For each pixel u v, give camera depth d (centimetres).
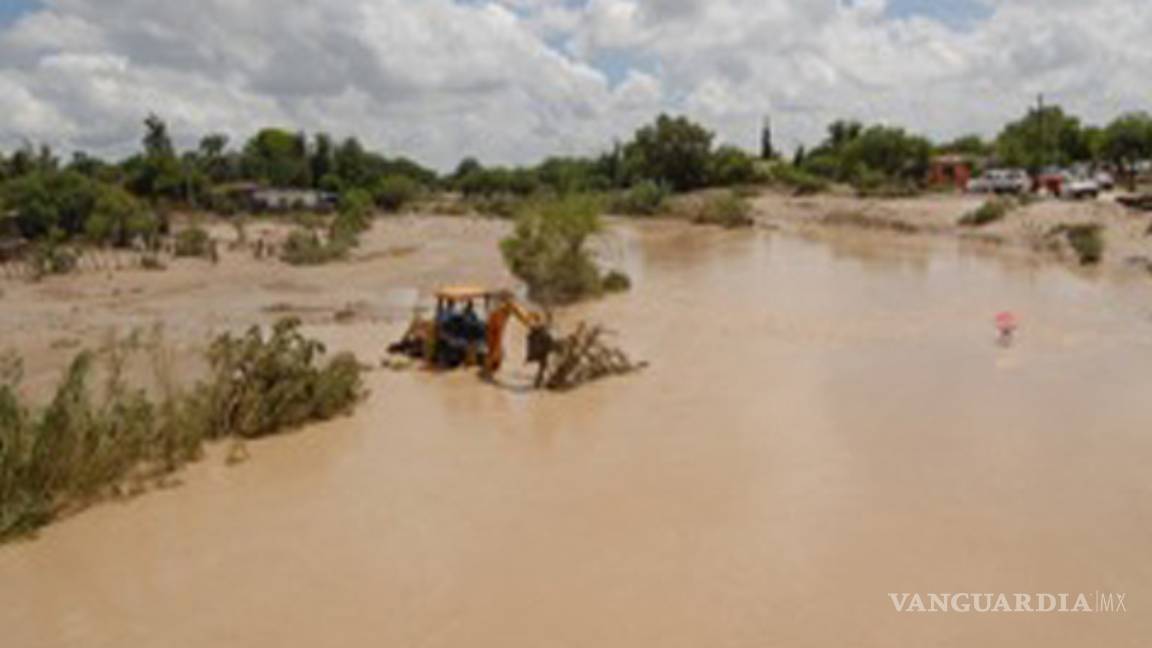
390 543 952
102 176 7800
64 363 1884
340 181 9544
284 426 1368
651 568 878
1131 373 1602
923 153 8012
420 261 3931
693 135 8700
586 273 2709
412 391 1602
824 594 819
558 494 1080
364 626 785
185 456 1220
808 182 7575
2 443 1056
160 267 3569
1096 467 1128
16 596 855
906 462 1161
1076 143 8100
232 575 887
